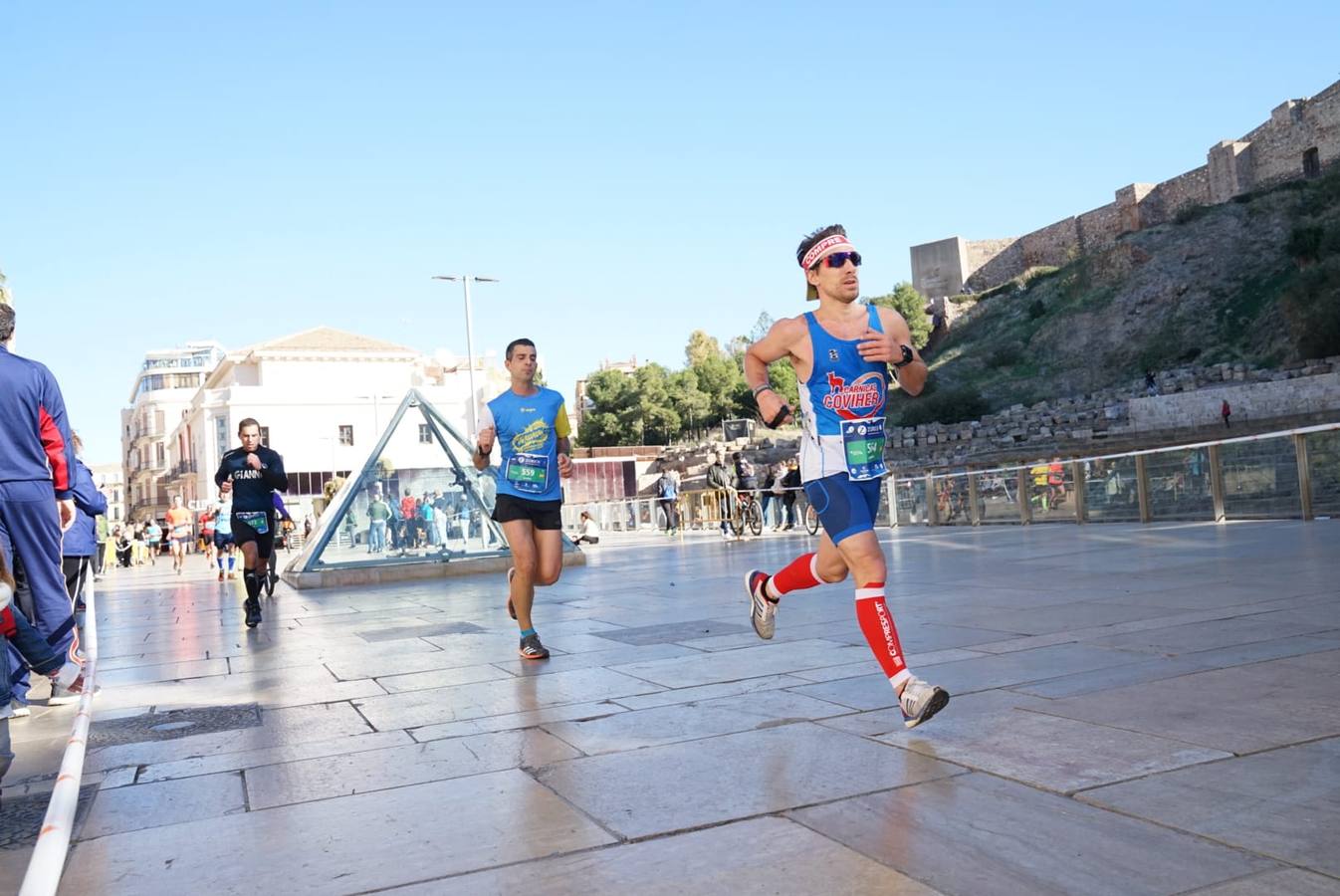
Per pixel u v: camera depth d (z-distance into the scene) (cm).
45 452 521
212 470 6475
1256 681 397
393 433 1456
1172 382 4875
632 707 429
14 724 488
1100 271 7019
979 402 5931
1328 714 343
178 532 2364
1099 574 844
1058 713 369
